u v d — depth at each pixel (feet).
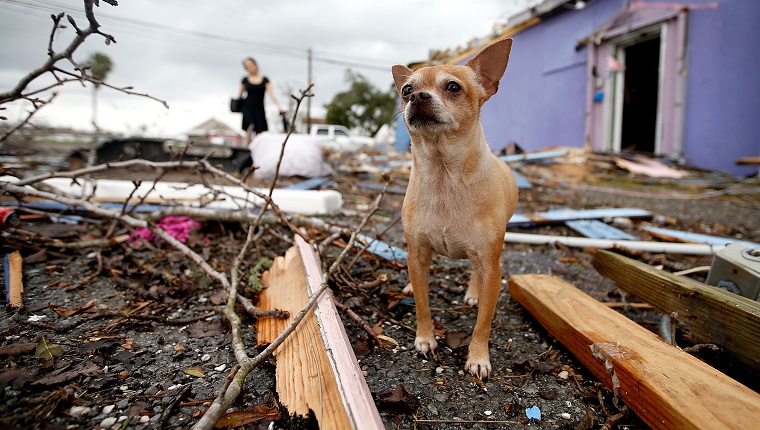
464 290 10.02
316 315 6.46
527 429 5.45
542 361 7.02
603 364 5.86
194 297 8.84
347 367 5.13
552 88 43.70
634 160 32.96
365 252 11.17
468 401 6.02
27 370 5.69
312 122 122.52
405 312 8.82
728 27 29.86
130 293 8.82
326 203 16.44
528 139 47.52
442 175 6.82
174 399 5.49
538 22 44.73
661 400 4.84
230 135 32.55
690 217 19.81
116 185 15.84
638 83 41.24
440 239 7.07
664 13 33.19
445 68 7.38
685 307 6.94
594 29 38.55
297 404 5.14
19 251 10.00
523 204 21.85
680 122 33.27
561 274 11.44
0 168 10.68
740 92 29.50
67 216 13.50
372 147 53.67
